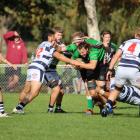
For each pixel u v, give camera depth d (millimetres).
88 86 37156
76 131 29906
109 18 96625
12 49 56094
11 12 84125
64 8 86188
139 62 34281
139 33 34656
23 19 86062
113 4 93938
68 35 103688
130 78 34344
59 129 30547
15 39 56000
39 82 36875
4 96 51500
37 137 28094
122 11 92812
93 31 67875
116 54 35094
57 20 103000
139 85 35156
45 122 33125
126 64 34281
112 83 36719
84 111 40125
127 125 32062
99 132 29641
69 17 103250
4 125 31891
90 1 67812
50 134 28953
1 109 35562
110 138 27922
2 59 37500
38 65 36812
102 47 37031
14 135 28641
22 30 112062
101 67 38219
